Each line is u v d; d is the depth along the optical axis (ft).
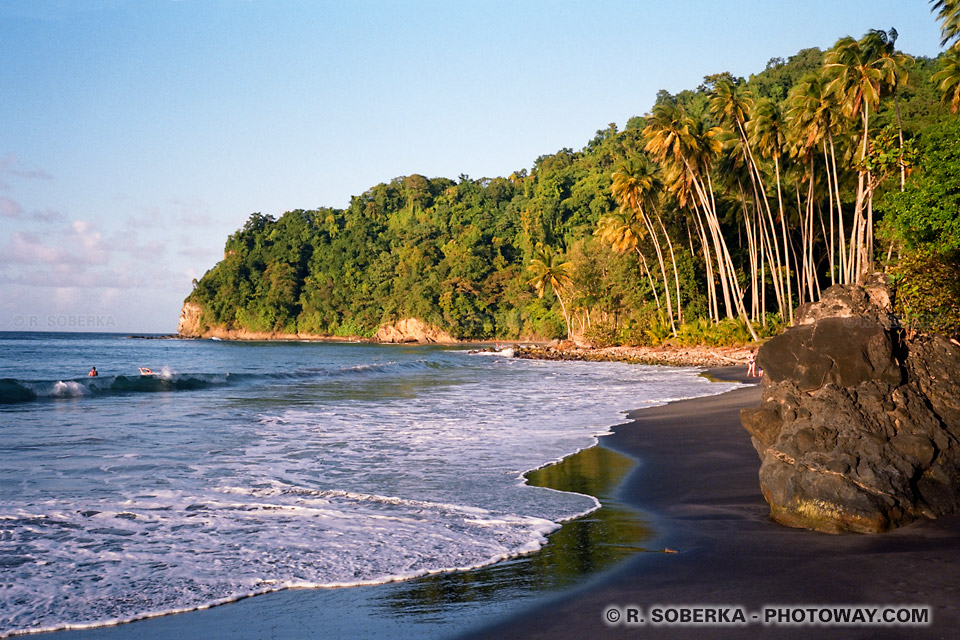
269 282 549.13
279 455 41.60
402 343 456.04
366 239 543.39
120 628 16.87
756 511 28.40
